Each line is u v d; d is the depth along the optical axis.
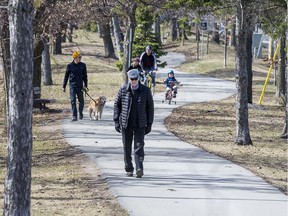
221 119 60.59
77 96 55.44
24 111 20.44
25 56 20.36
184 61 157.25
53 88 89.31
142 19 96.25
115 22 109.25
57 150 41.31
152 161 37.19
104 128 51.06
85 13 64.81
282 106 75.50
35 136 47.53
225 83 103.31
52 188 30.16
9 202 20.58
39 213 25.25
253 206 27.39
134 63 61.75
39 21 48.47
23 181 20.59
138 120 31.66
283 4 54.66
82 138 46.03
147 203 27.36
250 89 74.56
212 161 37.88
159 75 116.38
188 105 70.81
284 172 36.16
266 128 57.56
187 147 42.84
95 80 100.00
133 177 32.53
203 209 26.64
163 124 54.78
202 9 53.72
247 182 32.31
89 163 36.44
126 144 32.28
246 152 42.53
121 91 31.83
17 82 20.33
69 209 26.11
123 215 25.31
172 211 26.14
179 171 34.56
